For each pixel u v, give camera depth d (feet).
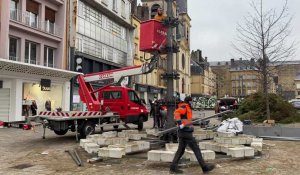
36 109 77.51
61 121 44.70
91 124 48.21
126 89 64.28
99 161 30.01
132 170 26.66
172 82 37.29
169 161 27.84
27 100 77.82
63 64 90.48
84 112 46.91
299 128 45.93
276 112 64.23
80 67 91.97
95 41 105.19
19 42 77.36
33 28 79.61
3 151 36.11
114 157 30.89
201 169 26.68
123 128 66.33
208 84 315.78
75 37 92.73
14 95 73.46
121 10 125.29
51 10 89.56
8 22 71.41
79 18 95.14
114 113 55.36
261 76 73.82
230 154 31.17
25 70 74.69
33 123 43.98
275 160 30.42
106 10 110.01
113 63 117.29
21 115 75.05
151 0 171.22
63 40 90.63
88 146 33.68
